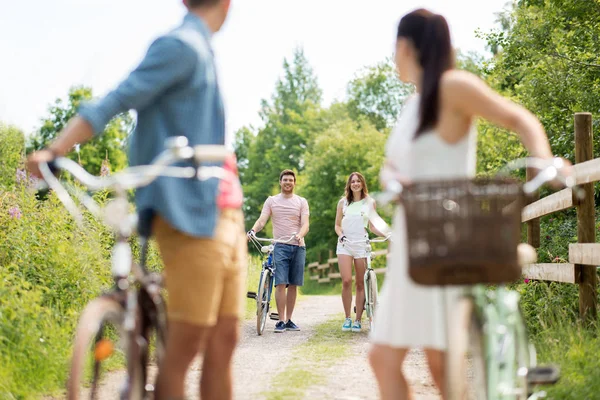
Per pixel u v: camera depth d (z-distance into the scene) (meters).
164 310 3.30
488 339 3.13
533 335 6.52
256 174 63.88
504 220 2.58
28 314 5.57
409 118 3.04
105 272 7.47
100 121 2.92
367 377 5.87
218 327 3.42
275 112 65.75
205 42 3.18
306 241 47.56
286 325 9.80
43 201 7.95
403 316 2.99
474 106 2.78
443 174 2.88
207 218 3.05
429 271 2.60
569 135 13.57
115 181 2.74
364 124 49.75
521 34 16.17
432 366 3.29
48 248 6.99
